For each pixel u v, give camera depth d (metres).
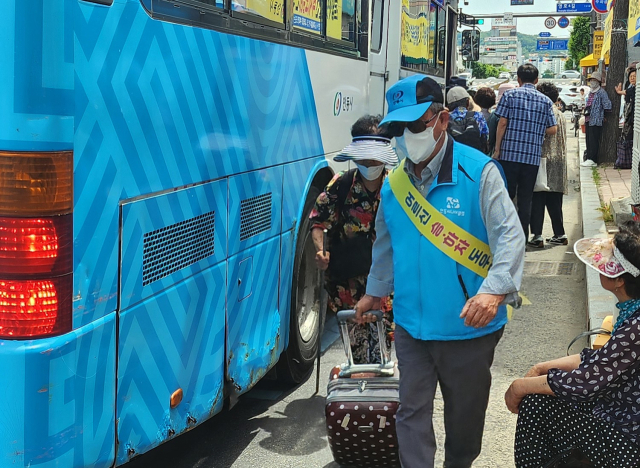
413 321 3.20
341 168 5.69
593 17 31.55
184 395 3.23
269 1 4.07
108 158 2.59
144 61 2.78
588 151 15.72
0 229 2.37
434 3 10.57
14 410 2.39
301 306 5.16
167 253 3.01
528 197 8.48
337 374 3.96
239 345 3.83
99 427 2.64
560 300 7.12
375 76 7.70
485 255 3.11
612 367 2.74
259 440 4.31
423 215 3.14
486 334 3.17
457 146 3.15
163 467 3.97
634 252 2.78
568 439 2.96
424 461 3.18
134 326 2.80
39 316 2.39
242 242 3.80
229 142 3.57
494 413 4.67
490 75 105.62
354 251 4.33
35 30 2.29
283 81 4.33
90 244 2.53
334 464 4.03
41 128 2.32
